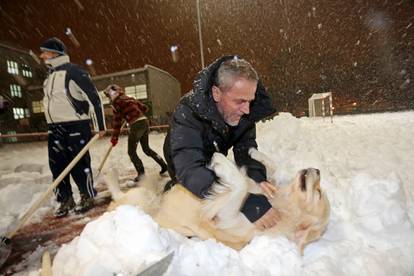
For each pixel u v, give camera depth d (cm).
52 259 272
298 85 2673
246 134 311
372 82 2503
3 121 2034
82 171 419
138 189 297
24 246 307
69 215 406
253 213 245
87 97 416
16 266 265
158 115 2814
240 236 248
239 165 295
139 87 2742
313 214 248
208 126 266
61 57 419
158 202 290
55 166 416
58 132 412
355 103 2592
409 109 2203
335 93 2645
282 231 249
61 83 409
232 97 249
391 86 2405
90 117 436
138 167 587
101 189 545
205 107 254
